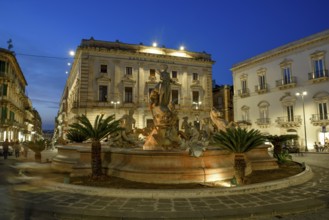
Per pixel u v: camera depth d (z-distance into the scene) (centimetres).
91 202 621
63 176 973
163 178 813
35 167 1266
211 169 858
